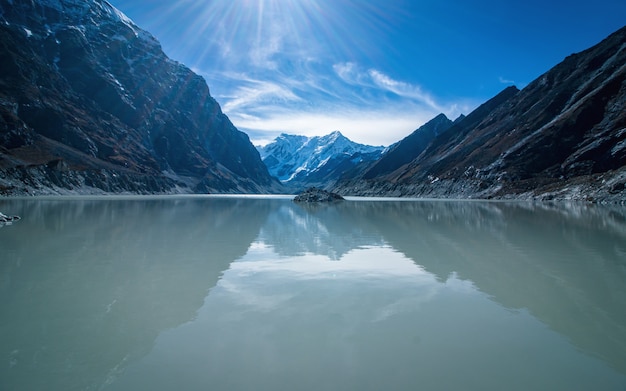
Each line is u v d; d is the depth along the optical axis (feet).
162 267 38.34
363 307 25.58
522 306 25.89
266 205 199.52
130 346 19.16
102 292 28.84
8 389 15.10
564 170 295.69
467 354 18.37
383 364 17.29
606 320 23.07
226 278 33.94
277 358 17.87
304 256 45.29
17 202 158.81
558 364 17.38
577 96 383.86
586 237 63.26
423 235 66.85
